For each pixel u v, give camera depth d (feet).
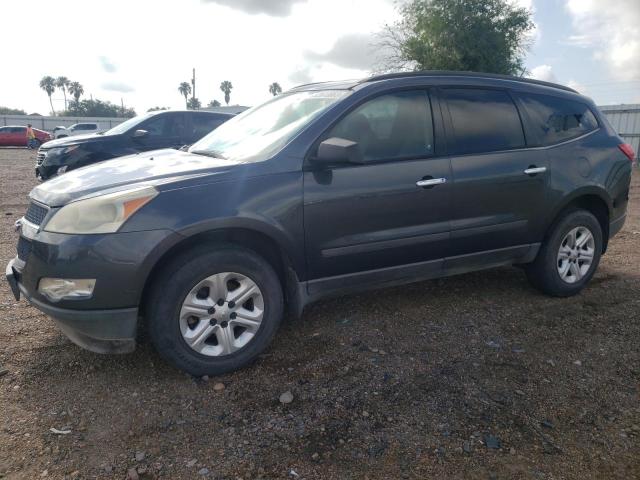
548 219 14.08
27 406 9.45
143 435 8.73
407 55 76.59
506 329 12.80
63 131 121.90
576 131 14.90
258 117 13.73
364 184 11.43
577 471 7.98
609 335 12.53
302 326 12.89
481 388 10.17
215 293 10.32
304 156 11.05
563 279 14.73
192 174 10.35
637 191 38.32
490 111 13.50
